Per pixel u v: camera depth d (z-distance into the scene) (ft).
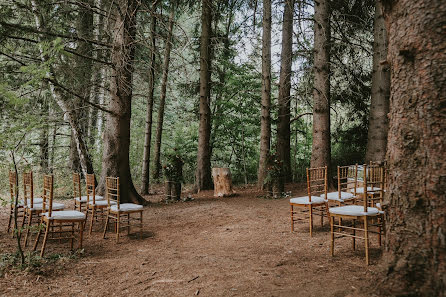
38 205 17.01
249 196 34.99
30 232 16.61
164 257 14.25
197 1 42.14
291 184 42.34
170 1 40.47
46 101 31.73
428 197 7.98
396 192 8.70
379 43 30.73
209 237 18.07
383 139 30.50
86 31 32.58
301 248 14.47
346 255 12.98
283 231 18.10
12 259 13.35
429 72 8.15
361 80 40.55
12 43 25.31
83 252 15.21
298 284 10.12
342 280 10.18
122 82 28.94
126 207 18.07
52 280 11.60
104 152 30.32
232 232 18.80
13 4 25.62
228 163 53.26
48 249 15.67
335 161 46.21
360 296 8.69
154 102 53.67
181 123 55.47
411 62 8.56
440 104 7.96
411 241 8.24
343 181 34.14
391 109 9.20
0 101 15.51
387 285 8.50
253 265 12.33
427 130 8.12
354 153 45.06
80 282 11.41
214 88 48.06
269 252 14.19
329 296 9.03
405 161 8.54
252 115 48.29
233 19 48.73
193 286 10.52
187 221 23.20
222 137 50.29
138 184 49.26
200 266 12.53
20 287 10.86
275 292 9.61
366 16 38.19
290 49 43.73
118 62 28.35
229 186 36.27
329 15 34.71
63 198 34.14
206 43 42.19
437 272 7.66
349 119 44.14
